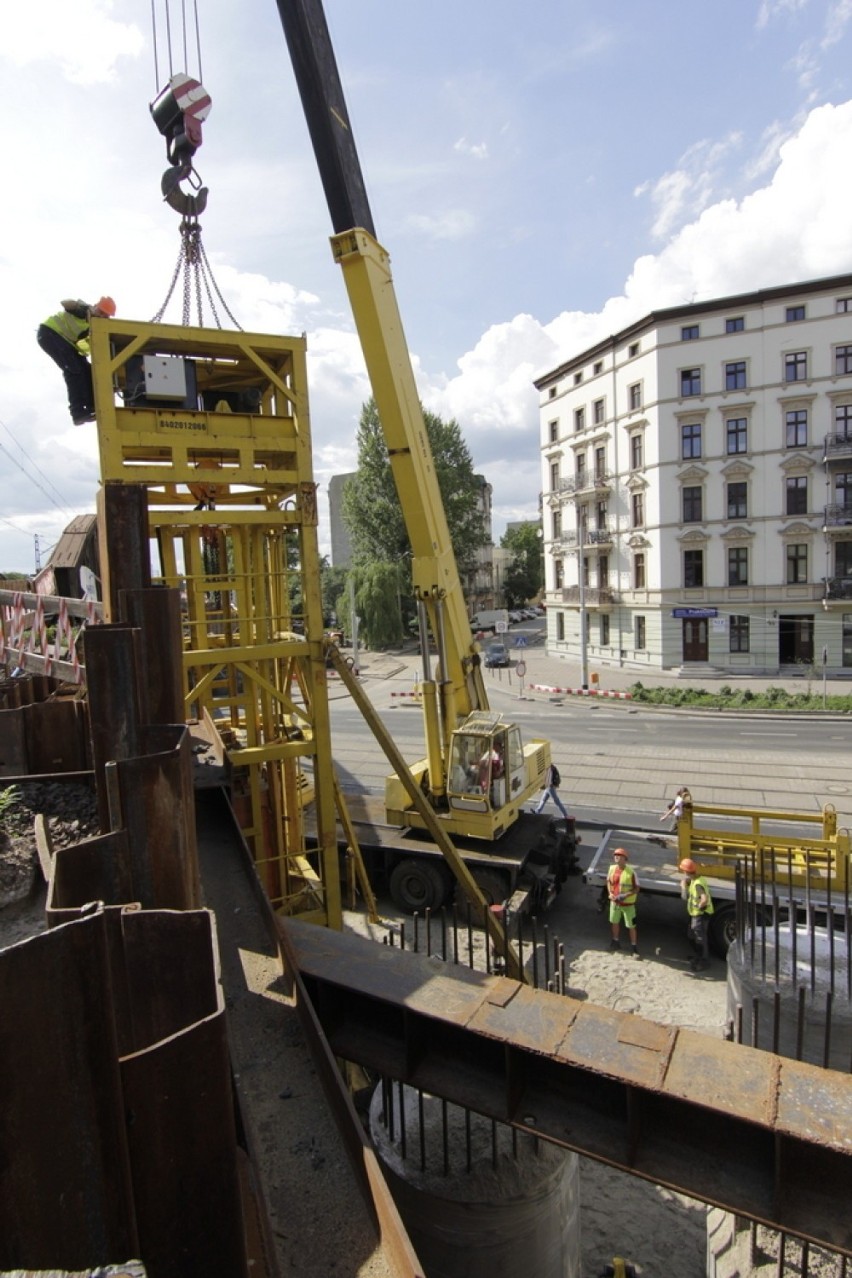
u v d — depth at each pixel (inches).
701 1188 148.6
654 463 1320.1
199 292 328.5
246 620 355.6
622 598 1443.2
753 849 397.7
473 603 2947.8
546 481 1658.5
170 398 305.9
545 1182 198.4
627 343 1369.3
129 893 136.9
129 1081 85.5
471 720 444.8
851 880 363.6
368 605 1862.7
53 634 366.6
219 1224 92.4
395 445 387.2
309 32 339.3
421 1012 162.6
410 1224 202.4
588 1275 229.5
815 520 1227.2
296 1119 133.0
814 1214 139.2
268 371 319.3
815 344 1201.4
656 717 1008.9
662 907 453.4
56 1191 78.7
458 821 442.6
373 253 366.3
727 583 1291.8
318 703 334.6
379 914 450.0
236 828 236.5
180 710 182.7
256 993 167.9
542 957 390.0
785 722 954.7
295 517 327.0
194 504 415.8
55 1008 77.9
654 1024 159.3
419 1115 207.9
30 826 201.5
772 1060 149.3
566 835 487.5
